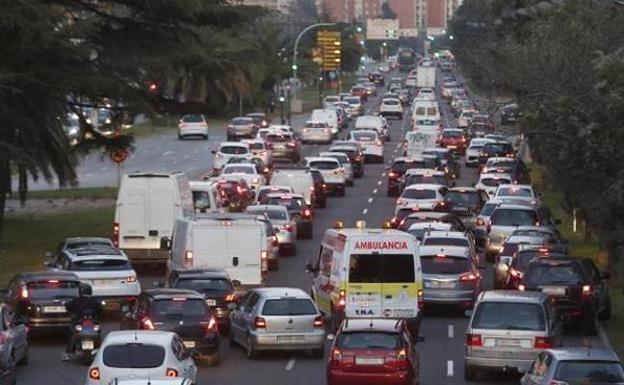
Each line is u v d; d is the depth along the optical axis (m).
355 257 59.41
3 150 86.44
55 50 87.44
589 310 60.78
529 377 40.41
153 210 82.69
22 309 58.34
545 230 79.75
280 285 76.56
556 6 82.12
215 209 96.75
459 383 49.97
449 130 165.88
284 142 154.75
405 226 89.19
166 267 81.62
